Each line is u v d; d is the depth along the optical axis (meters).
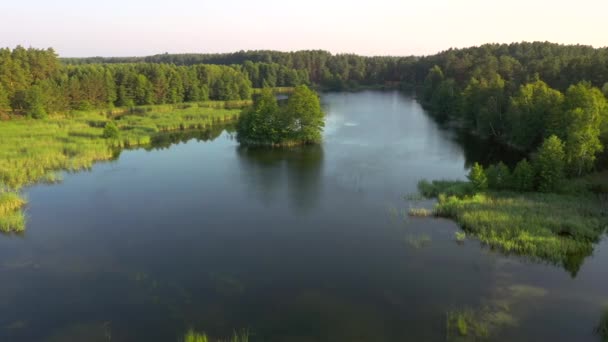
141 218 50.66
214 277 36.72
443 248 41.28
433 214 49.41
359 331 28.92
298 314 31.06
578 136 57.06
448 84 133.62
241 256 40.66
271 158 79.44
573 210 46.41
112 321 30.50
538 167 54.31
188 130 112.44
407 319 30.11
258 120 90.06
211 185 63.28
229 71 181.62
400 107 149.00
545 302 31.61
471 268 37.22
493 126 92.75
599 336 27.50
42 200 56.84
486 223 44.12
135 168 73.50
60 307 32.28
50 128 98.69
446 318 30.06
